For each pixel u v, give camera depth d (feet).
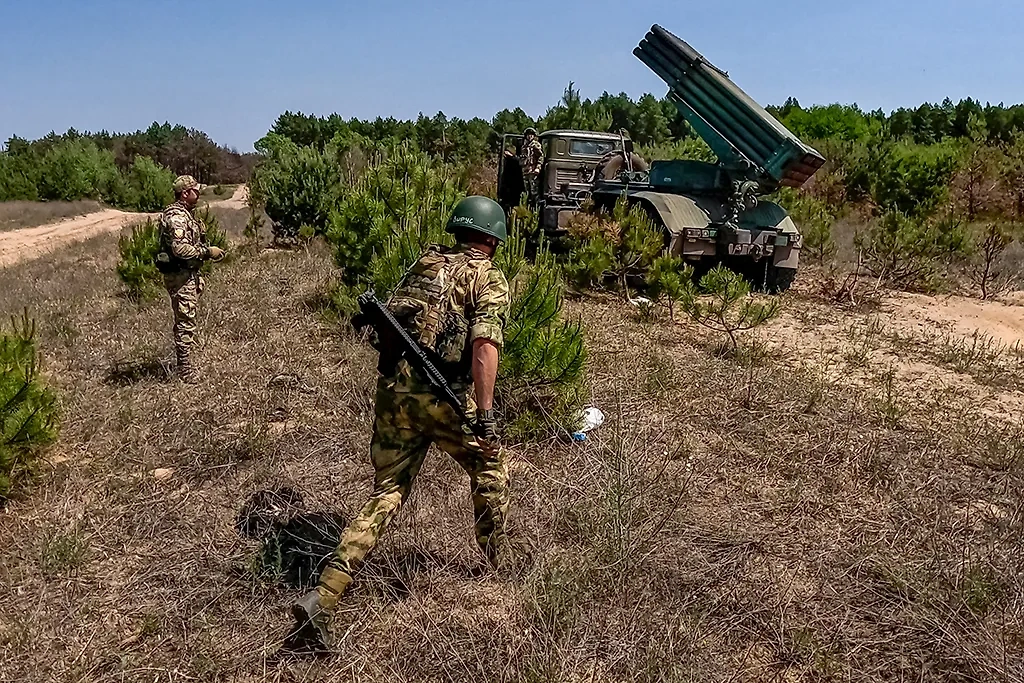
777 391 19.26
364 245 24.36
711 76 33.06
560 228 35.65
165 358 20.84
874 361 23.94
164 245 18.88
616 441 15.20
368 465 14.51
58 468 14.44
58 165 121.49
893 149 62.44
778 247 34.01
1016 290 37.35
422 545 11.82
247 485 13.79
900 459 15.48
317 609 9.40
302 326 24.26
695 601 10.62
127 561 11.64
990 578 11.19
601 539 11.78
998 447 16.10
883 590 11.14
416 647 9.70
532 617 10.01
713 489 14.28
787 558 12.04
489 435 10.23
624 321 26.91
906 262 36.63
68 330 24.62
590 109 74.74
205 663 9.32
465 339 10.30
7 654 9.46
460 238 10.87
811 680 9.48
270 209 51.37
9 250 64.80
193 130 204.74
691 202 33.68
